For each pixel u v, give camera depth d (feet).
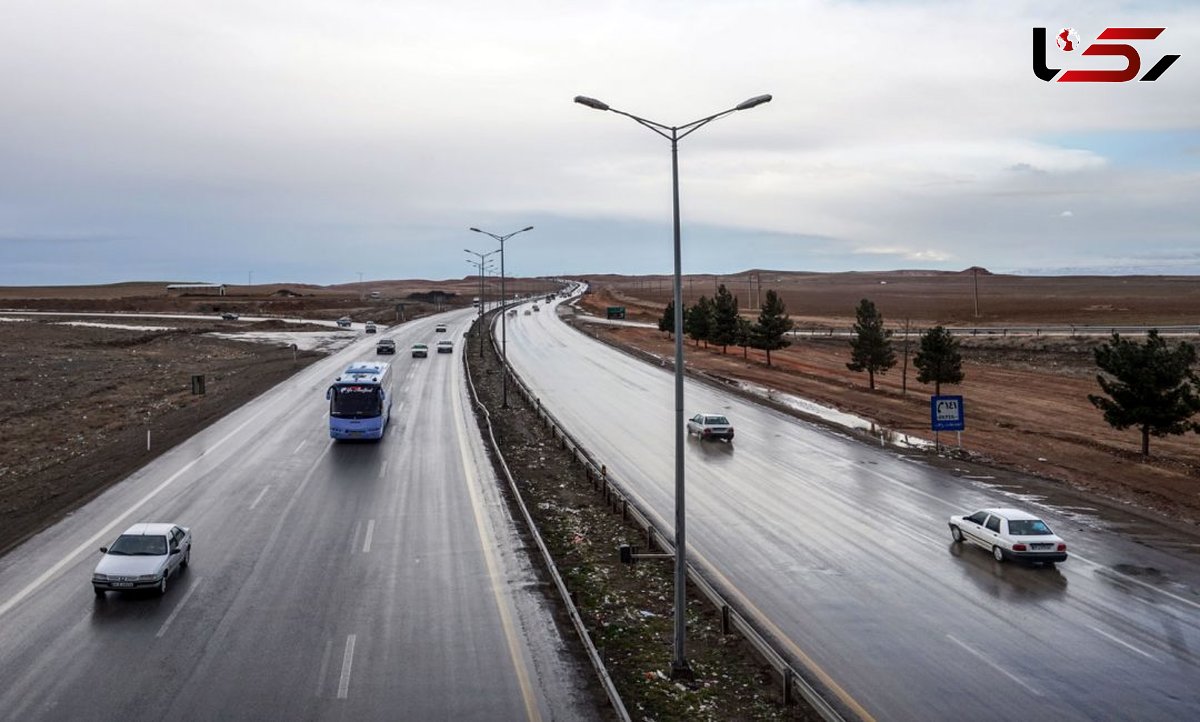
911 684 55.11
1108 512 100.94
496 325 429.38
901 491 110.22
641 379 229.45
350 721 49.03
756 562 80.43
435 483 109.50
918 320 440.86
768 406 185.06
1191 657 59.67
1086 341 278.67
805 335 362.94
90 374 239.30
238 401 180.14
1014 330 329.72
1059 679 55.98
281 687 53.16
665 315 366.43
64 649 58.54
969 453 137.59
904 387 206.80
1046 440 152.15
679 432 55.93
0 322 428.56
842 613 67.67
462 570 76.13
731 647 60.54
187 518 92.17
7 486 111.96
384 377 149.38
